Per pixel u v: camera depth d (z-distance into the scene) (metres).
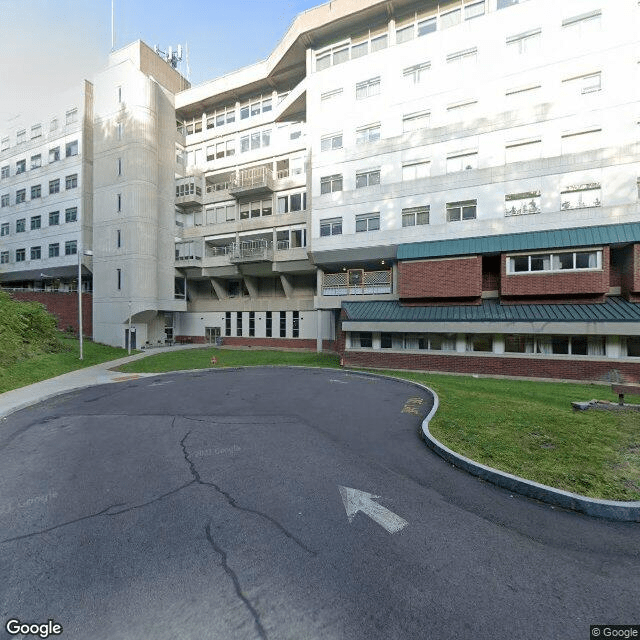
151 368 20.14
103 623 3.05
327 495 5.32
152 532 4.41
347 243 22.22
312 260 23.77
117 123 30.19
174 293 32.78
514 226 18.06
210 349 29.86
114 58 30.72
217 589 3.43
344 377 16.62
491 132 18.66
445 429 7.82
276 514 4.80
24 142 37.72
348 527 4.48
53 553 4.02
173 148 32.78
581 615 3.12
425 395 12.11
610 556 3.91
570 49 17.11
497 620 3.06
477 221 18.84
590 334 15.41
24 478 6.13
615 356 15.62
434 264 19.25
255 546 4.10
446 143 19.66
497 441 7.07
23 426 9.52
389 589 3.42
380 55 21.33
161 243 31.42
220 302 33.66
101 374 18.34
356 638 2.89
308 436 8.04
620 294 16.77
